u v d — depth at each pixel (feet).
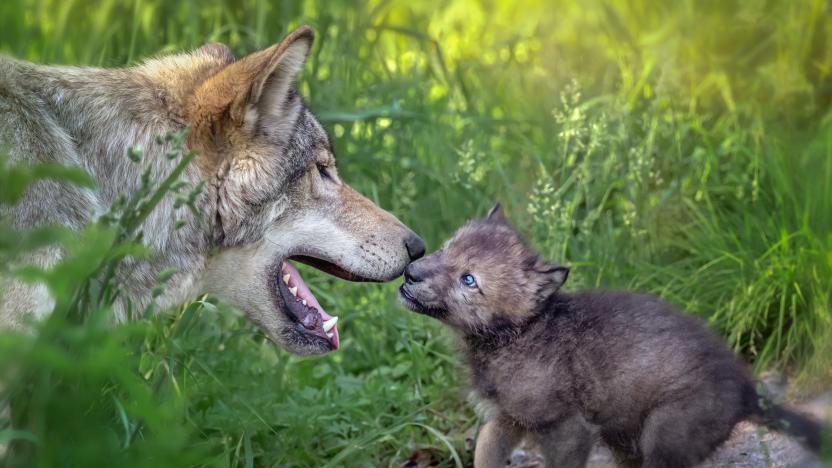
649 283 36.40
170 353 27.20
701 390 25.32
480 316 27.84
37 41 46.83
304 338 29.22
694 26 45.11
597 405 26.40
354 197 29.91
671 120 41.57
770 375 32.89
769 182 38.17
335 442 30.22
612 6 52.54
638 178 37.40
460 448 30.60
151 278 26.48
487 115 47.60
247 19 48.01
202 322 33.32
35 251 22.95
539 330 27.40
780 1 43.73
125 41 44.96
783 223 34.96
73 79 26.35
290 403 30.78
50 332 18.89
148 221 26.14
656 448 25.41
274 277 28.53
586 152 40.34
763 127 40.68
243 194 27.09
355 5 49.34
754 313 33.78
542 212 38.04
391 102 46.06
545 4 62.75
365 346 36.01
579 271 36.35
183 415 26.91
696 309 34.50
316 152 28.81
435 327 36.11
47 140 24.97
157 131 26.58
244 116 26.53
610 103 41.60
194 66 28.50
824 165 36.91
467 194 41.22
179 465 19.11
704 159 39.55
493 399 27.86
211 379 29.73
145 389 20.10
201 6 47.16
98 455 18.57
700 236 36.99
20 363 17.67
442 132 44.50
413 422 29.68
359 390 32.37
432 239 40.65
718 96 44.09
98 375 19.11
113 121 26.22
